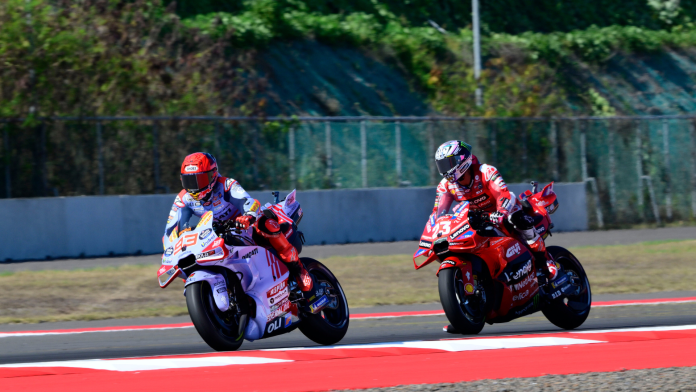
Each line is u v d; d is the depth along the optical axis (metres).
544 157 78.38
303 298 21.55
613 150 82.75
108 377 16.59
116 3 72.62
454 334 24.38
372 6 100.12
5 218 53.16
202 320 19.11
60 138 61.16
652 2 123.75
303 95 81.69
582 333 23.08
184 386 15.59
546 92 93.06
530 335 22.70
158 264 49.81
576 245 61.03
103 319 30.97
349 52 89.56
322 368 17.55
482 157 75.69
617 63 107.31
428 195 68.94
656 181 84.56
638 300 33.75
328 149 69.75
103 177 61.75
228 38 78.38
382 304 34.41
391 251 58.25
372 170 71.00
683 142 87.56
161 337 25.31
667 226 81.81
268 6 87.62
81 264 51.22
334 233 64.25
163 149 64.00
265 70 81.81
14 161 59.62
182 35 77.25
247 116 69.56
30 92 63.62
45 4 69.50
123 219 57.03
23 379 16.48
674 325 25.47
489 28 106.69
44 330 27.47
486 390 14.98
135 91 67.94
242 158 66.44
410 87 89.25
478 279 22.78
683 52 113.50
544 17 113.56
